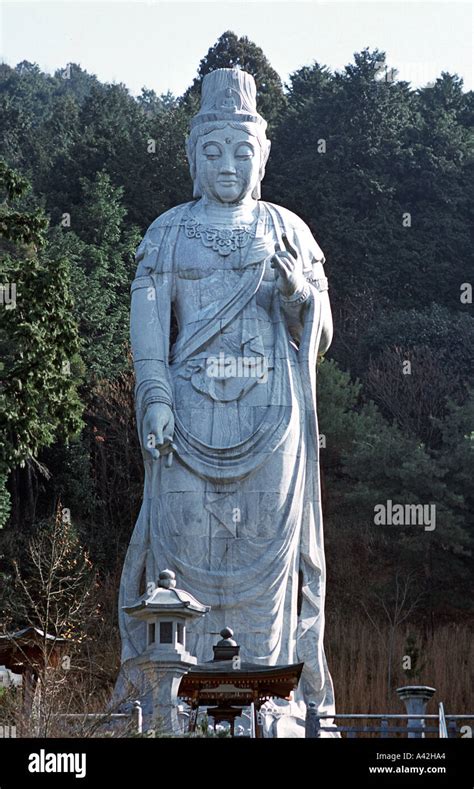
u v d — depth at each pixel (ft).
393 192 195.83
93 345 168.76
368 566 152.46
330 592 150.51
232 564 83.56
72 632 119.14
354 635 137.28
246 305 87.56
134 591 85.30
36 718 63.41
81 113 231.09
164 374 86.69
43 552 127.44
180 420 85.61
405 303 191.21
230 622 82.84
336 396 165.37
